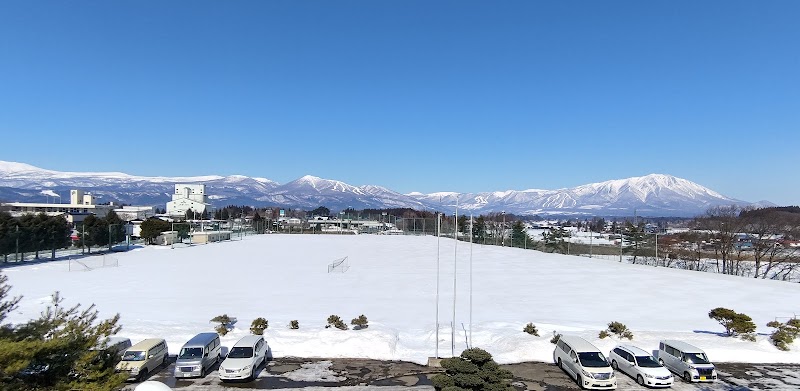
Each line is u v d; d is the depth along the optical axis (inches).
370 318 1076.5
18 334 379.2
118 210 5876.0
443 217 4402.1
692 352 738.8
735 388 689.0
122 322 981.8
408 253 2603.3
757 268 2347.4
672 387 692.1
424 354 825.5
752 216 2923.2
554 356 797.2
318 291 1430.9
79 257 2341.3
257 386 679.1
